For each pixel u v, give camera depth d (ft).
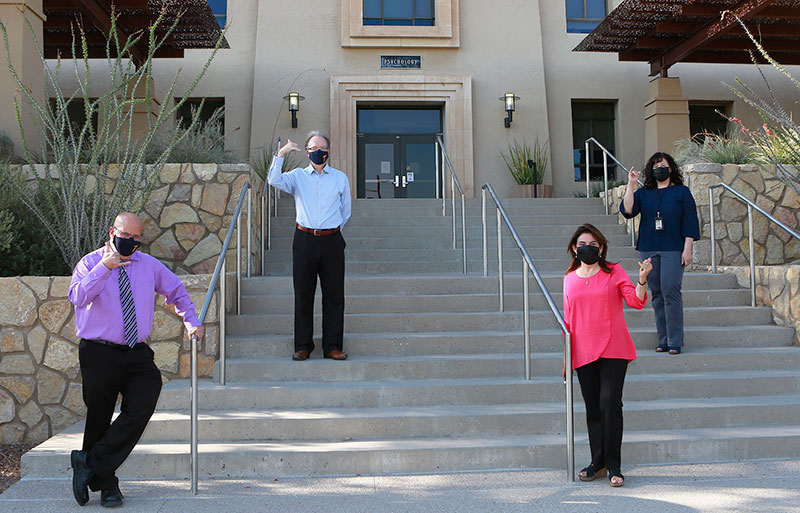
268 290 22.38
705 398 17.53
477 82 46.32
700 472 14.33
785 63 46.93
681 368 18.85
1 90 27.27
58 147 21.84
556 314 14.57
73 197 21.15
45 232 21.33
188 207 24.40
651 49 44.50
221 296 17.26
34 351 17.65
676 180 19.86
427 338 19.15
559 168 46.98
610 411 13.43
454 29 46.14
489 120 46.03
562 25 48.19
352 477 14.14
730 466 14.73
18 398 17.54
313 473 14.26
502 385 16.99
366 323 20.36
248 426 15.34
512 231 18.93
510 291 23.13
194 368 13.30
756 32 41.22
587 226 14.02
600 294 13.57
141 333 12.33
